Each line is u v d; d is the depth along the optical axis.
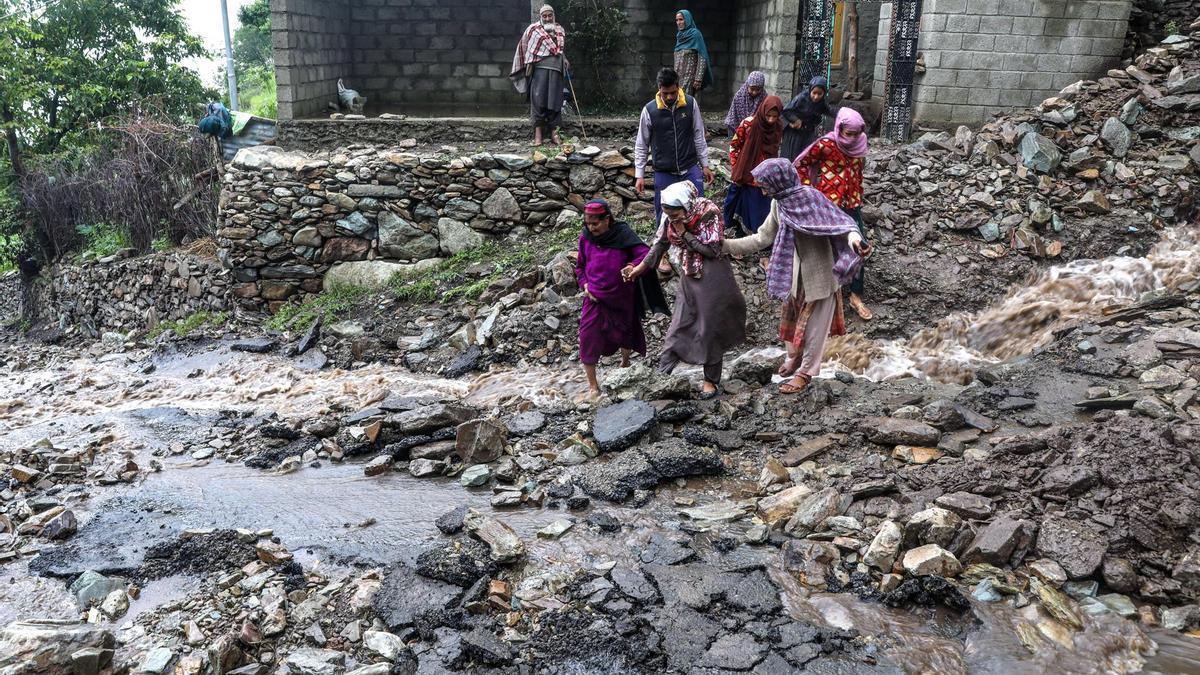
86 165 16.41
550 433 6.34
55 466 6.40
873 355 7.30
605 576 4.45
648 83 14.42
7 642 3.91
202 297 12.10
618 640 3.90
